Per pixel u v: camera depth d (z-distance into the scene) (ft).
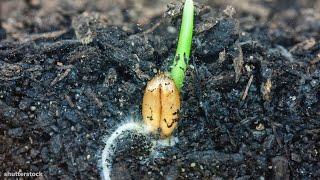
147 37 0.15
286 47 0.17
